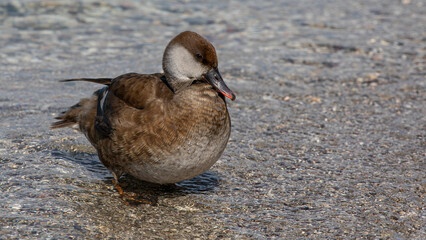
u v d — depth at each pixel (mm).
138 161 7844
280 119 12148
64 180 8719
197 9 22203
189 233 7398
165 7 22359
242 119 12078
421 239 7336
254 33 19062
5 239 6887
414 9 23000
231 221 7781
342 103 13281
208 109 7816
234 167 9648
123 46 17406
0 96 12641
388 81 14891
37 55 16172
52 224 7336
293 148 10562
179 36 8391
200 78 8406
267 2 23812
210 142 7875
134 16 20922
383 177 9328
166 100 7844
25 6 21219
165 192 8648
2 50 16328
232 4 23250
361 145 10742
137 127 7742
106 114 8227
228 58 16344
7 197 7996
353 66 16000
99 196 8305
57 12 20812
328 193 8727
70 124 9336
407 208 8234
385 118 12320
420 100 13547
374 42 18328
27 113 11672
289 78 14945
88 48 17062
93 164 9453
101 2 22422
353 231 7543
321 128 11672
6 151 9594
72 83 14055
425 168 9703
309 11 22359
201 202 8359
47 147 9906
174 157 7707
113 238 7137
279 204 8344
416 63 16438
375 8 23062
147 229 7449
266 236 7379
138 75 8688
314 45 17875
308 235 7426
